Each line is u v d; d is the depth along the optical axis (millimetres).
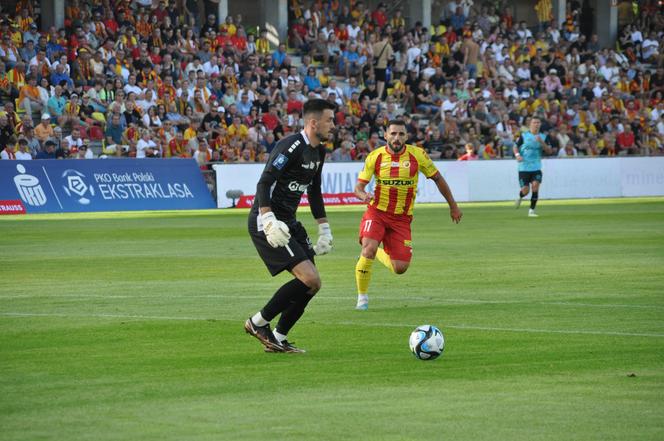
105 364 19422
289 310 20656
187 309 26766
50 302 28094
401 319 25078
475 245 44438
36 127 73312
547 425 14648
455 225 56344
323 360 19812
